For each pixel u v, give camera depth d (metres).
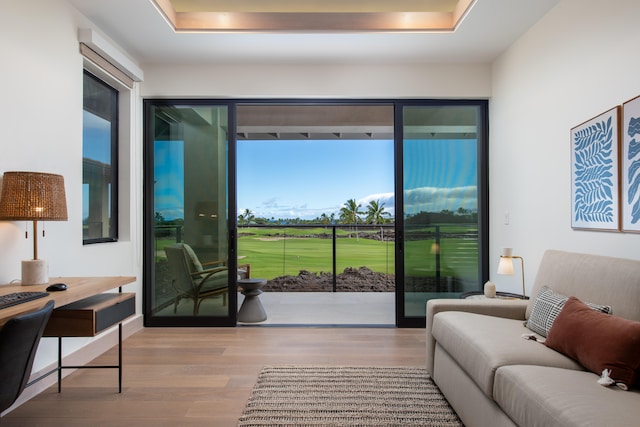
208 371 2.54
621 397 1.23
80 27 2.65
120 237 3.36
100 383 2.35
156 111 3.67
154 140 3.67
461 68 3.56
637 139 1.85
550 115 2.62
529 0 2.50
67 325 1.88
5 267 2.04
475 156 3.69
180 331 3.47
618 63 2.00
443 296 3.67
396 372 2.51
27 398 2.13
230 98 3.63
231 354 2.86
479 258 3.68
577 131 2.32
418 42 3.13
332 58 3.43
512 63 3.16
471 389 1.78
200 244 3.65
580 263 1.97
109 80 3.12
